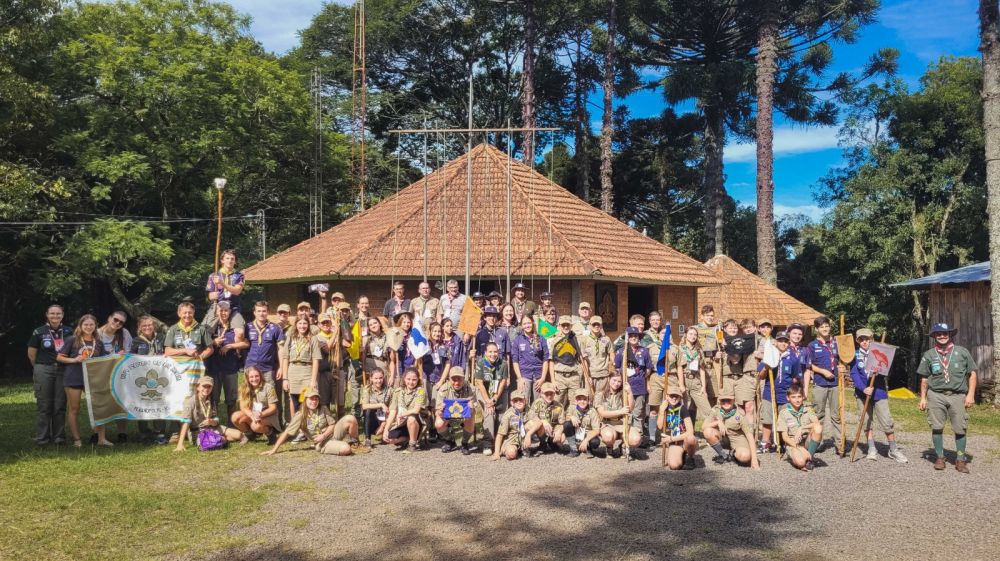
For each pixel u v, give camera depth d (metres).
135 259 27.34
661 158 47.53
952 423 10.05
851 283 35.28
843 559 6.48
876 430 13.22
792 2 36.62
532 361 11.46
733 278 28.98
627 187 49.25
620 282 19.30
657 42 41.44
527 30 39.72
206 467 9.84
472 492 8.62
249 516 7.63
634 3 38.31
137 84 26.55
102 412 11.01
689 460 9.99
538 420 10.72
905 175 34.78
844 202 35.81
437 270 17.86
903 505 8.19
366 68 45.59
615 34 39.31
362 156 35.69
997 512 7.93
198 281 30.67
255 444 11.43
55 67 25.88
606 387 11.37
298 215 36.50
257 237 34.75
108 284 31.16
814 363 11.23
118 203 29.73
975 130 33.31
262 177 33.81
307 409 11.34
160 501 8.06
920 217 33.69
